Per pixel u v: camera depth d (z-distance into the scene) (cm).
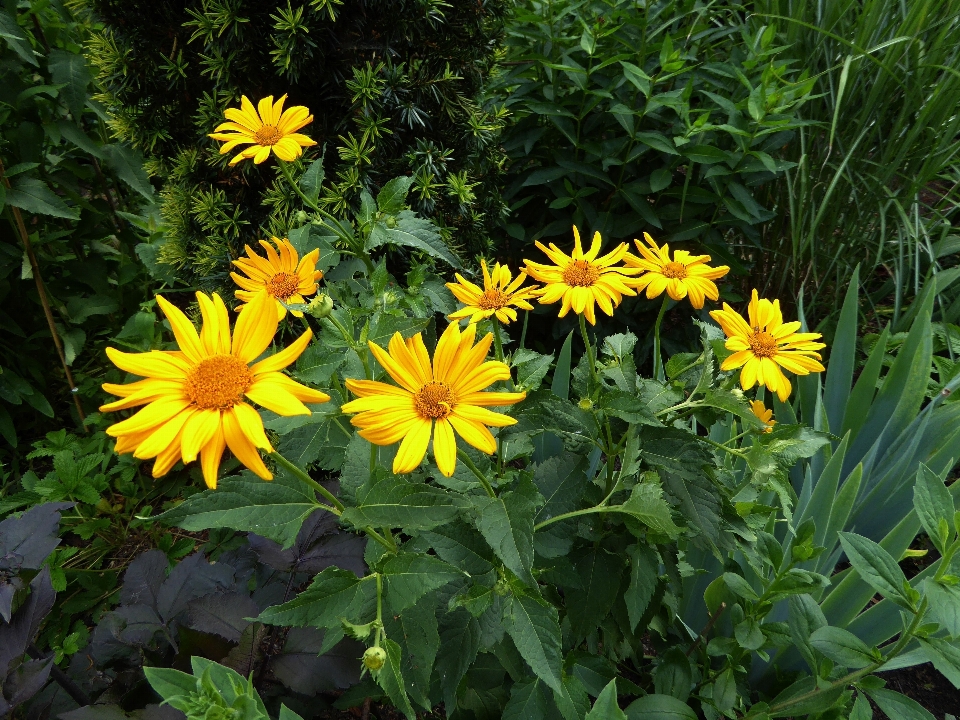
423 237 37
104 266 68
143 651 37
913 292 74
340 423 33
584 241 70
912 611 29
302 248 37
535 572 32
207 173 56
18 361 65
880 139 66
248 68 52
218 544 54
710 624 41
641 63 63
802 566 40
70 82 60
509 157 68
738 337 30
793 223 65
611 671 34
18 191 56
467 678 35
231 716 23
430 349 36
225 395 22
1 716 30
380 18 51
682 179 74
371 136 53
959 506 40
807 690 35
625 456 29
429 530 28
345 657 34
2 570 34
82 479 54
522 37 72
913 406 49
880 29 65
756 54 64
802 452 30
